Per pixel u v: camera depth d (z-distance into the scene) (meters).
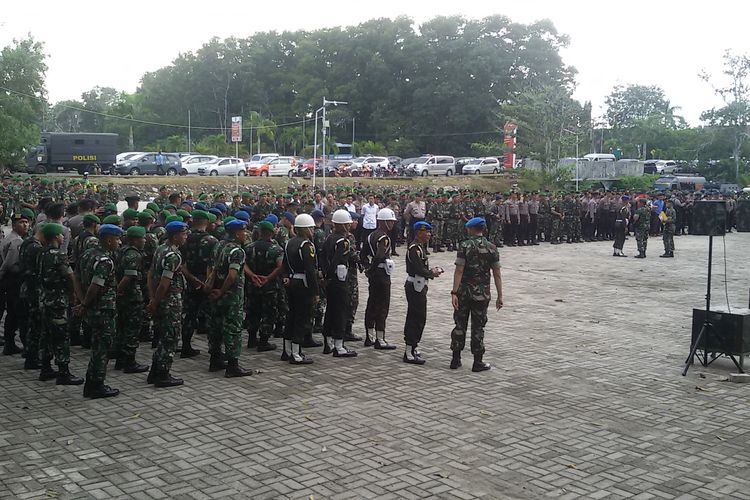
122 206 34.50
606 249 26.19
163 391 7.95
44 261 8.03
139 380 8.42
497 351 10.01
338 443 6.35
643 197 25.47
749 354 8.84
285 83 95.94
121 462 5.91
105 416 7.07
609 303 14.19
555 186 49.12
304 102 89.75
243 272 8.67
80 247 9.58
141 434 6.57
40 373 8.44
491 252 8.89
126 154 49.44
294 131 77.75
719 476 5.71
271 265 9.80
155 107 99.50
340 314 9.59
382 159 58.59
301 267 9.09
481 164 59.16
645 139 91.38
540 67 77.12
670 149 82.06
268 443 6.34
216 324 8.62
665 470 5.82
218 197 17.34
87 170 45.16
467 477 5.63
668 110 106.44
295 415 7.12
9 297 9.52
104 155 45.62
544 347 10.28
